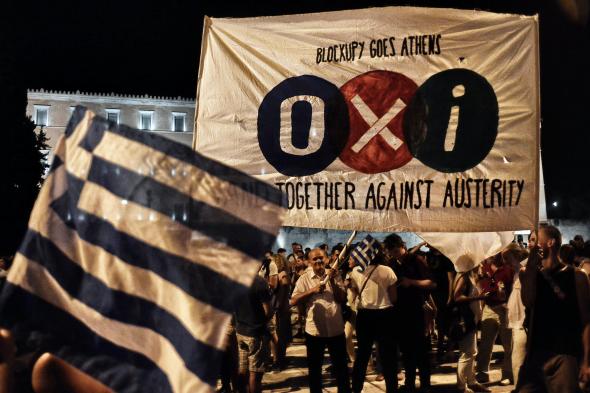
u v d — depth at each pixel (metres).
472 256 6.62
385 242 7.10
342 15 5.22
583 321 4.12
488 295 8.12
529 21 4.89
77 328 2.06
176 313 1.95
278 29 5.34
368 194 5.04
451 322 7.69
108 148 2.15
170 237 2.01
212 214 2.00
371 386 8.11
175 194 2.04
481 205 4.84
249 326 6.25
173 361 1.92
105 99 72.56
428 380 7.18
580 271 4.23
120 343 2.02
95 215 2.11
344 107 5.13
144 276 2.03
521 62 4.88
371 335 6.75
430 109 4.98
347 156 5.10
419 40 5.05
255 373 6.22
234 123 5.35
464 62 4.96
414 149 4.98
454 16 5.00
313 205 5.14
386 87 5.07
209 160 2.04
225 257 1.96
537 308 4.26
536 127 4.82
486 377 8.29
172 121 74.75
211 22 5.46
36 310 2.08
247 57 5.38
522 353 7.12
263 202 1.97
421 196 4.94
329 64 5.21
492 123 4.88
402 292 6.89
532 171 4.81
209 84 5.43
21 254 2.12
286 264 11.91
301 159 5.19
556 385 4.09
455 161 4.91
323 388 8.01
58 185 2.19
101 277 2.07
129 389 1.97
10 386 2.01
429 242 6.68
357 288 7.30
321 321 6.33
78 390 2.04
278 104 5.27
